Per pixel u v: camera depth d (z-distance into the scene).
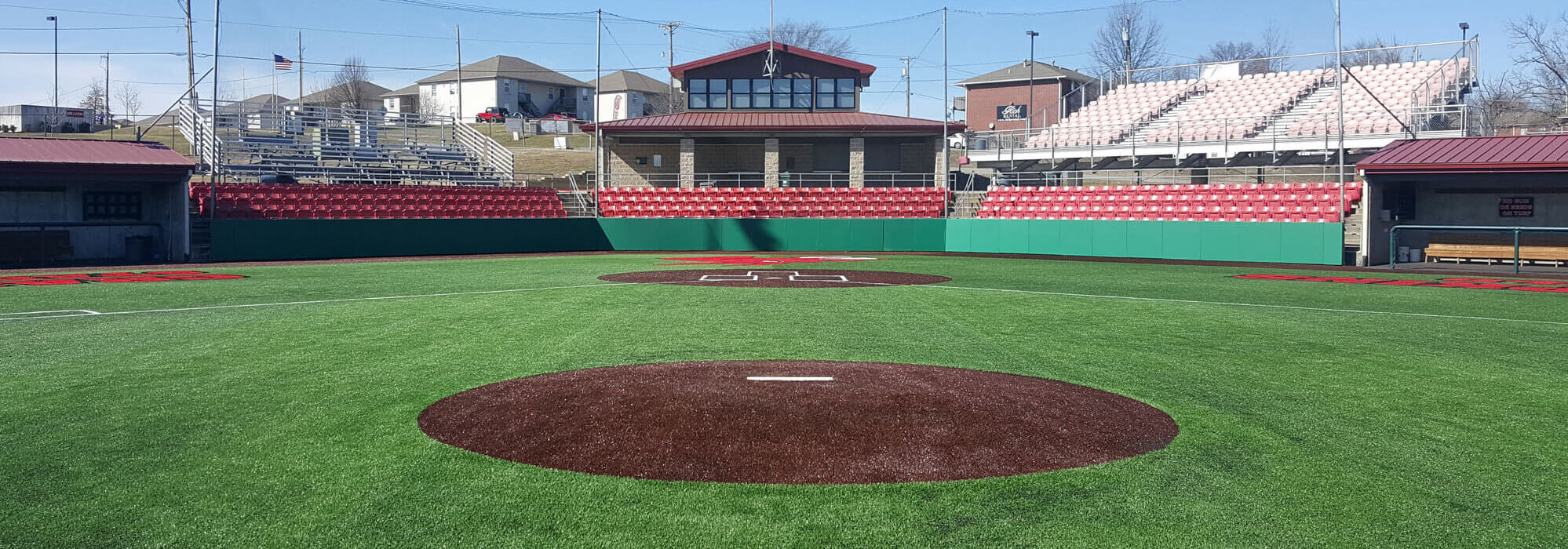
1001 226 35.16
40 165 26.28
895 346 11.35
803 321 13.72
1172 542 5.00
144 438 6.99
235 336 12.15
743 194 39.31
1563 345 11.62
